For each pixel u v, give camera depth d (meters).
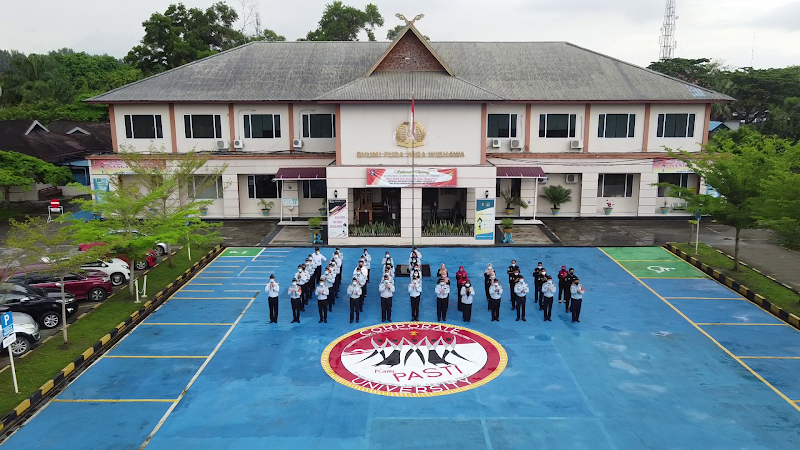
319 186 41.84
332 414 15.88
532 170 38.59
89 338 20.44
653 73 42.28
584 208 41.50
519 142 40.62
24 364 18.44
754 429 15.11
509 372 18.33
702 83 73.81
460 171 34.00
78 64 93.81
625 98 39.50
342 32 70.94
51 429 15.23
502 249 33.66
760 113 72.31
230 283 27.67
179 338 21.17
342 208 34.41
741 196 26.89
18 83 78.06
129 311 23.11
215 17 68.81
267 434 14.91
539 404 16.38
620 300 24.95
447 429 15.11
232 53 43.94
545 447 14.31
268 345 20.48
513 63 42.72
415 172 33.81
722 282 27.38
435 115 34.34
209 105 40.09
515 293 22.73
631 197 42.19
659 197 42.28
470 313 22.55
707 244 34.06
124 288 26.23
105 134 60.69
